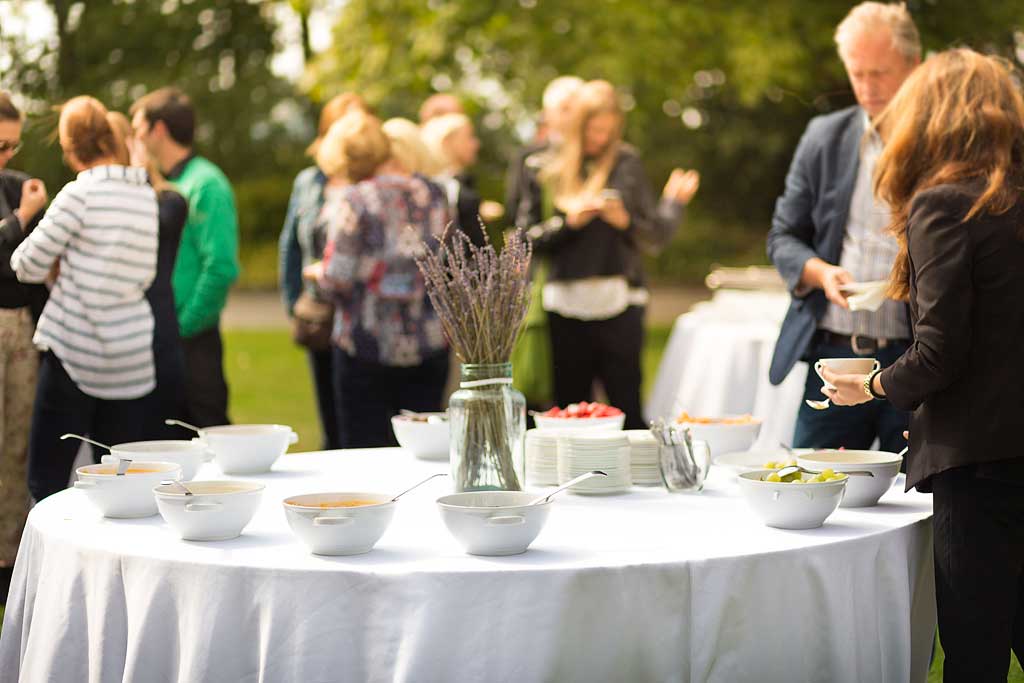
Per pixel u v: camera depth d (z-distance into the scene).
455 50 12.01
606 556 1.80
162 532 1.99
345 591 1.71
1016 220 2.05
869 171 3.11
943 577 2.12
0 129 3.05
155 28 17.14
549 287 4.68
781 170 20.67
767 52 11.78
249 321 14.63
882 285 2.71
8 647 2.14
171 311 3.38
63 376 3.18
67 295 3.13
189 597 1.77
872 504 2.24
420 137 4.03
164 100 4.16
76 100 3.11
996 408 2.05
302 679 1.70
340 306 3.96
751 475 2.11
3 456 3.55
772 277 5.22
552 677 1.71
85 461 3.44
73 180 3.10
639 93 12.94
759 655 1.82
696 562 1.76
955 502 2.10
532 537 1.82
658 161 20.45
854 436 3.07
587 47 11.80
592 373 4.79
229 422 4.43
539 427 2.74
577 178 4.66
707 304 5.47
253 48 19.02
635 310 4.74
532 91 11.86
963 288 2.03
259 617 1.74
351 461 2.72
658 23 11.85
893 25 3.06
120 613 1.86
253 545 1.89
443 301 2.24
